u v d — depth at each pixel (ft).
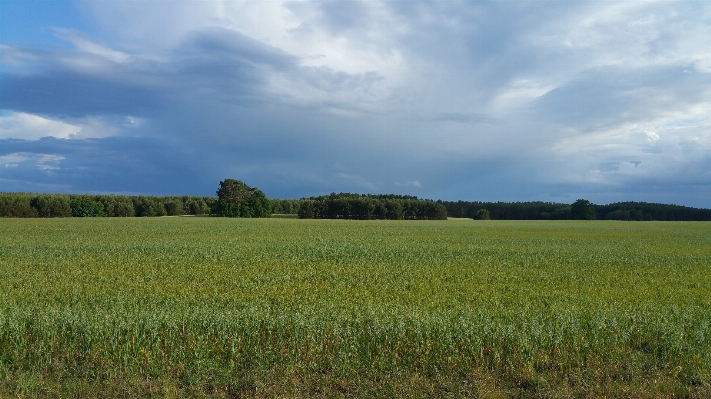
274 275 53.06
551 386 21.81
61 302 36.17
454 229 174.29
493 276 54.60
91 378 21.89
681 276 56.34
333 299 38.04
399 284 47.93
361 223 225.97
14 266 58.85
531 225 226.17
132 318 27.07
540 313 31.83
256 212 359.05
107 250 79.41
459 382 21.99
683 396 21.25
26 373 22.16
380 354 24.22
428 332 25.94
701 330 27.35
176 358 23.52
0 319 26.71
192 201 395.34
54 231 130.31
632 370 23.09
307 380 21.88
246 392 20.97
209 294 40.27
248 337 25.67
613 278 54.03
